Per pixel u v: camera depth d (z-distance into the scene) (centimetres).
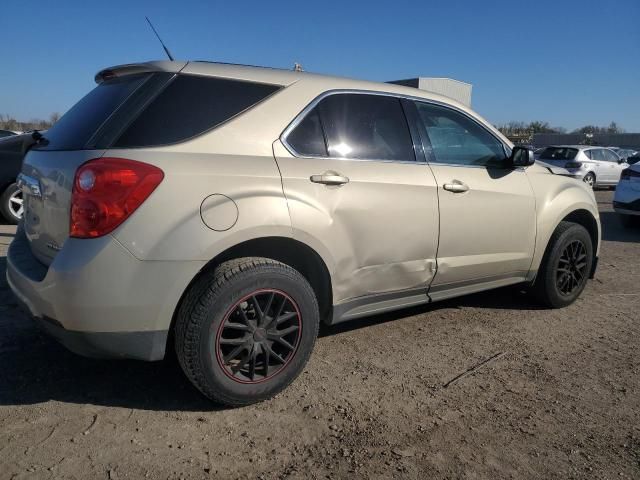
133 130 259
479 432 272
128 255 244
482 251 392
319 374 329
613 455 256
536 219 425
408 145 354
